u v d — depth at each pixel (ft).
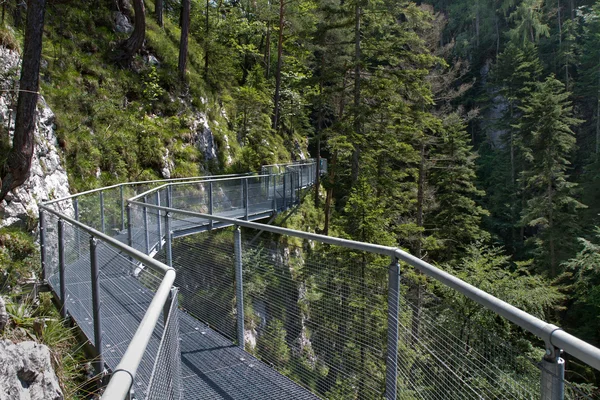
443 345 6.26
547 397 3.95
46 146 31.73
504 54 129.90
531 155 92.89
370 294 8.68
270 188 50.37
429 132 79.30
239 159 62.59
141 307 9.40
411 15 58.23
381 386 8.23
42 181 29.48
